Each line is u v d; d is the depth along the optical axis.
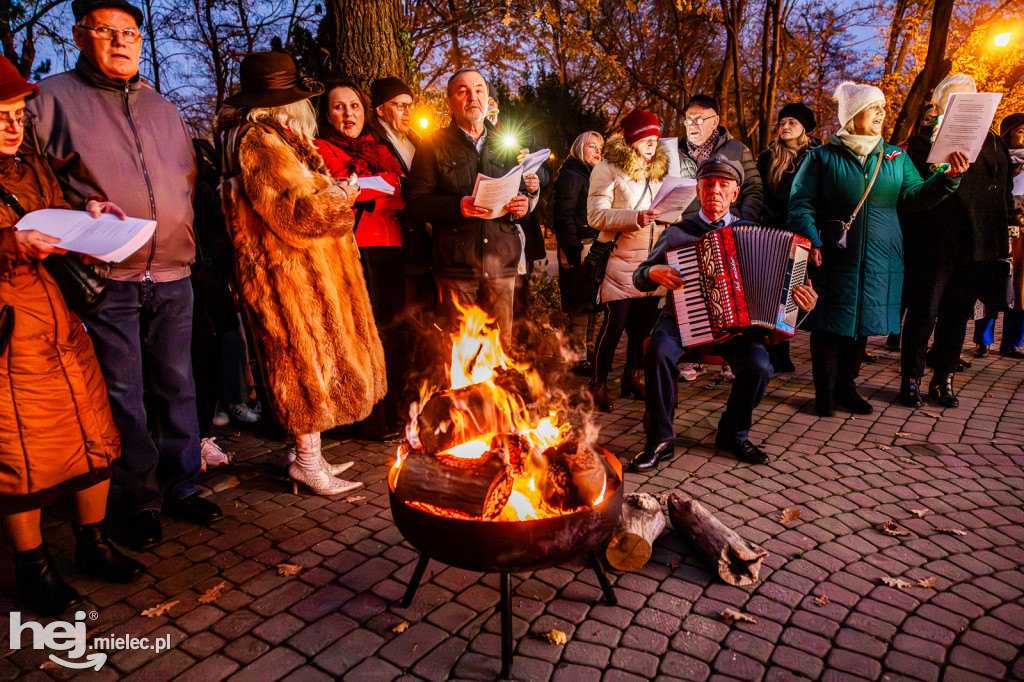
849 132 4.48
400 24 5.61
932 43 8.09
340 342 3.30
